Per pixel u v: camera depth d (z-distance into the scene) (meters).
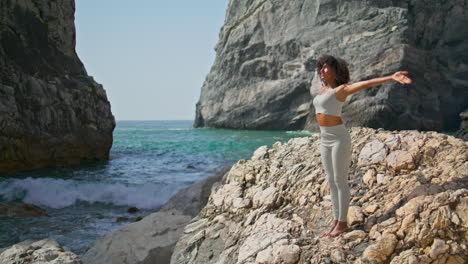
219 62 52.53
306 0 43.59
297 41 43.53
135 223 5.91
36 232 7.11
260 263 3.54
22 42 15.97
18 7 15.90
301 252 3.46
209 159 19.58
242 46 49.31
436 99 36.00
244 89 48.47
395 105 33.94
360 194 4.06
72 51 19.52
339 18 40.47
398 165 4.14
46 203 9.80
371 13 38.31
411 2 37.97
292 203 4.46
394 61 34.00
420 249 3.02
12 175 13.79
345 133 3.41
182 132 48.47
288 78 44.19
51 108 16.45
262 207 4.58
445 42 38.19
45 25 17.38
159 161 19.05
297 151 5.58
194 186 7.30
